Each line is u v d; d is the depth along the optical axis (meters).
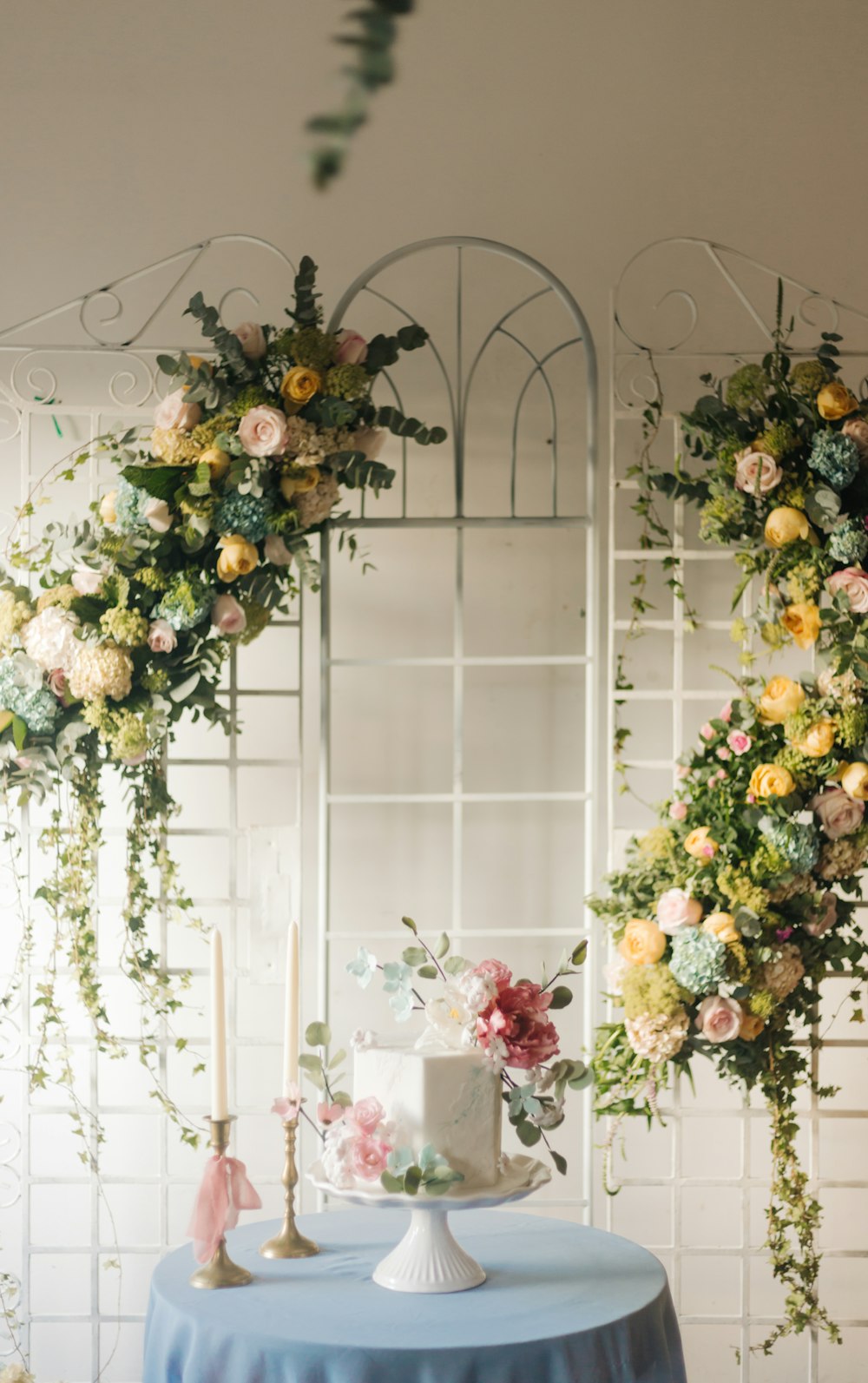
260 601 2.86
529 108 3.43
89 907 2.95
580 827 3.42
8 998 2.97
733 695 3.40
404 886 3.40
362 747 3.41
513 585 3.43
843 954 2.85
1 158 3.42
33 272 3.41
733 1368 3.30
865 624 2.78
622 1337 2.10
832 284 3.42
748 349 3.41
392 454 3.42
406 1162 2.14
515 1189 2.18
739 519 2.87
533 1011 2.25
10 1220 3.31
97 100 3.43
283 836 3.16
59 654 2.73
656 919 2.84
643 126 3.44
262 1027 3.37
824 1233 3.33
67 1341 3.28
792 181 3.43
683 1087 3.35
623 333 3.01
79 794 2.85
